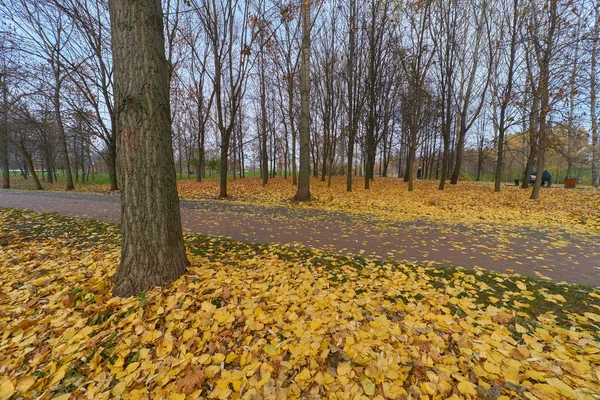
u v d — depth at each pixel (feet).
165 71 10.00
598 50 28.96
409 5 39.45
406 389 5.80
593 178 47.42
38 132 62.08
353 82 46.98
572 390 5.50
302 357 6.66
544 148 33.06
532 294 9.84
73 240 17.01
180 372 6.28
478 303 9.36
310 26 31.45
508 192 41.45
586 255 14.14
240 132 83.20
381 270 12.16
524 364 6.35
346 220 23.29
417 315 8.44
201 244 15.96
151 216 9.83
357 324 7.95
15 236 17.85
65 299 9.33
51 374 6.37
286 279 11.04
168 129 10.28
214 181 74.28
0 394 5.80
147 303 8.86
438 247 15.67
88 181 96.37
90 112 51.96
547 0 30.22
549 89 30.89
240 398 5.60
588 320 8.16
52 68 40.22
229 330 7.70
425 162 103.91
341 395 5.61
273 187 55.88
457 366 6.36
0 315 8.66
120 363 6.63
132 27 9.05
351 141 45.42
